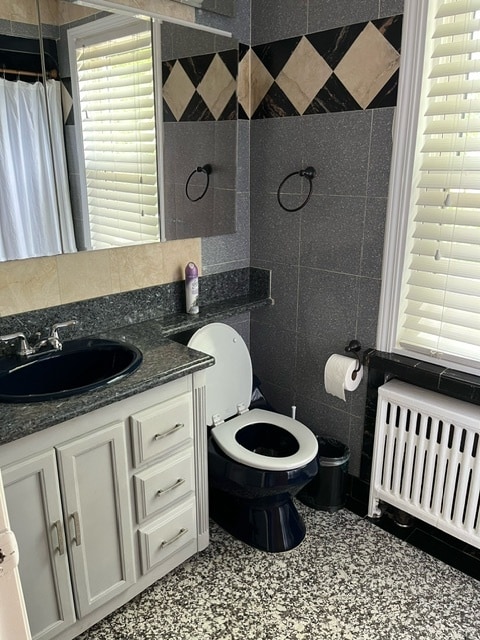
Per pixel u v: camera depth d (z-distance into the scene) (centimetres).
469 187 161
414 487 185
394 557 187
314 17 185
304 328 221
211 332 197
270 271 228
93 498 143
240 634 156
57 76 152
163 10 175
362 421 209
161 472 158
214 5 188
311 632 156
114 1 161
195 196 203
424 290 182
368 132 180
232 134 210
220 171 210
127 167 176
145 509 157
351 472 219
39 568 135
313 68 190
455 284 172
